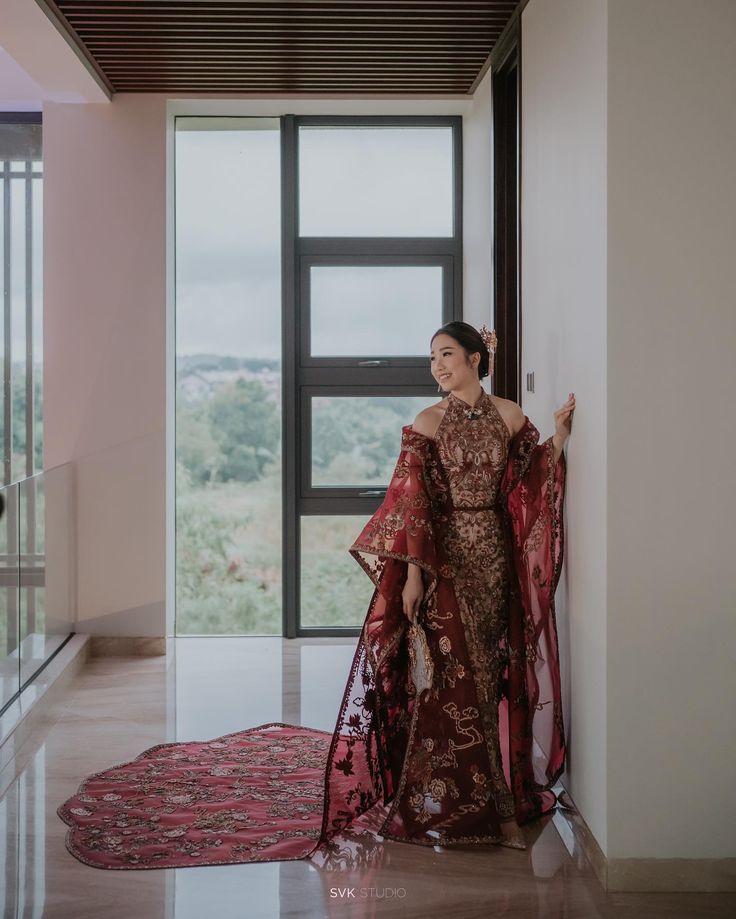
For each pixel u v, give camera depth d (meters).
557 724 3.60
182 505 6.51
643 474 3.07
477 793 3.43
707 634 3.09
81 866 3.23
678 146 3.03
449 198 6.39
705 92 3.03
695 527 3.09
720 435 3.07
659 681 3.09
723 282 3.05
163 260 5.89
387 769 3.68
